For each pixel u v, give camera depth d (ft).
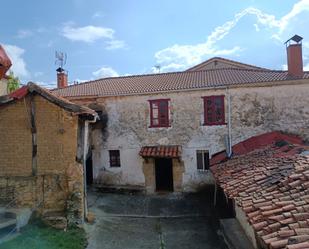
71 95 60.18
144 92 55.93
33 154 36.19
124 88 61.11
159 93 55.77
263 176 30.14
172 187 58.70
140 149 56.80
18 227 32.50
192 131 55.01
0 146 36.50
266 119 52.21
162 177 60.08
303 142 49.16
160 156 53.67
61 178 35.94
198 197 53.31
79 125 37.86
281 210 21.39
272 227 19.62
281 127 51.80
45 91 35.68
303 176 25.71
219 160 49.16
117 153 58.49
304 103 51.06
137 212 46.42
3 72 34.91
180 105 55.36
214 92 53.98
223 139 53.72
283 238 18.04
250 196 26.30
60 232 33.76
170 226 41.04
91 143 58.23
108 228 39.04
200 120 54.70
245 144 50.88
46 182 35.96
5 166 36.45
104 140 58.39
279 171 29.68
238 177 34.04
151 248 34.04
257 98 52.42
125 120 57.52
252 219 21.98
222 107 53.83
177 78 65.31
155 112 56.59
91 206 48.55
